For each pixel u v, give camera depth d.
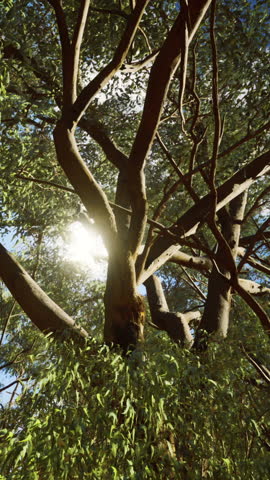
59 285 9.35
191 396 3.40
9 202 6.68
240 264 4.97
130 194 4.03
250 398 3.64
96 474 2.86
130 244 4.14
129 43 3.84
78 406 3.21
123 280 4.16
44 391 3.19
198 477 3.12
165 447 3.19
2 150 5.66
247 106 5.89
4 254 4.85
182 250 8.54
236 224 6.10
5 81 4.93
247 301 4.28
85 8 3.81
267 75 5.75
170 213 7.27
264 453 3.25
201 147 6.38
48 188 6.83
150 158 7.28
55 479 2.81
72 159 3.87
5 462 2.85
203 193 7.18
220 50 5.71
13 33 5.48
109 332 4.20
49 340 4.07
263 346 4.08
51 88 6.02
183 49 3.27
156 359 3.38
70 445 2.89
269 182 7.80
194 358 3.66
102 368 3.40
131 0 4.07
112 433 3.03
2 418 3.28
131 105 6.77
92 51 6.27
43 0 5.93
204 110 6.20
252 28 5.56
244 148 6.03
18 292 4.59
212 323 5.41
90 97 3.84
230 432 3.32
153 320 6.04
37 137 6.39
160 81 3.57
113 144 6.18
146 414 3.09
